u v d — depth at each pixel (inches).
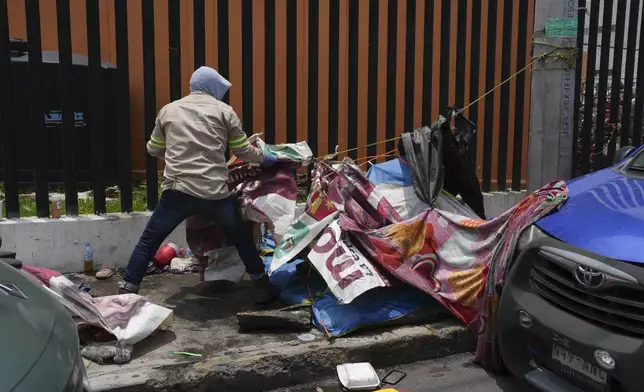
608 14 263.9
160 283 202.1
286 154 191.3
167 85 305.3
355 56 232.5
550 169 247.8
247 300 187.9
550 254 125.5
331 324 163.5
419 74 304.7
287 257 172.4
